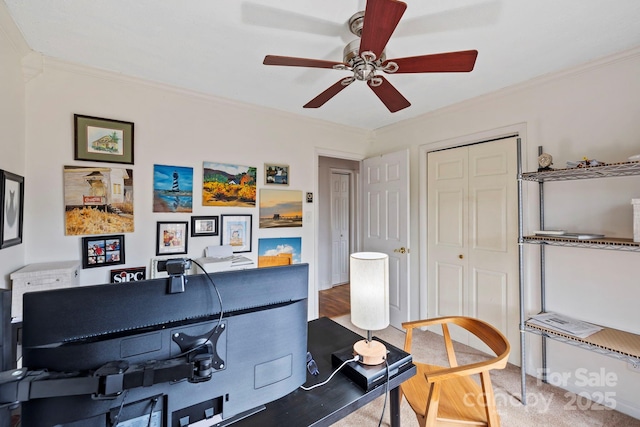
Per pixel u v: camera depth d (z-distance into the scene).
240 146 2.87
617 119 1.93
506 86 2.44
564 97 2.17
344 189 5.39
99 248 2.19
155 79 2.35
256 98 2.74
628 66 1.89
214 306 0.75
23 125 1.90
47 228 2.02
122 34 1.74
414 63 1.40
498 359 1.31
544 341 2.24
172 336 0.69
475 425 1.30
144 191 2.38
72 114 2.10
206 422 0.74
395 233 3.37
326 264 5.07
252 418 0.89
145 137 2.38
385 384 1.12
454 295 2.94
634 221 1.64
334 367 1.22
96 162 2.19
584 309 2.06
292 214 3.21
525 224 2.37
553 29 1.66
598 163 1.77
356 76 1.52
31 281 1.73
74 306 0.61
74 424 0.60
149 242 2.40
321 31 1.69
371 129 3.76
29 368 0.58
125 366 0.62
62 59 2.03
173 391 0.69
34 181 1.97
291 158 3.21
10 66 1.71
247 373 0.79
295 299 0.89
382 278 1.28
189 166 2.58
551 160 2.00
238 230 2.85
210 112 2.69
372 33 1.18
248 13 1.54
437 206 3.10
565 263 2.15
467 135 2.80
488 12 1.52
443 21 1.58
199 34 1.73
